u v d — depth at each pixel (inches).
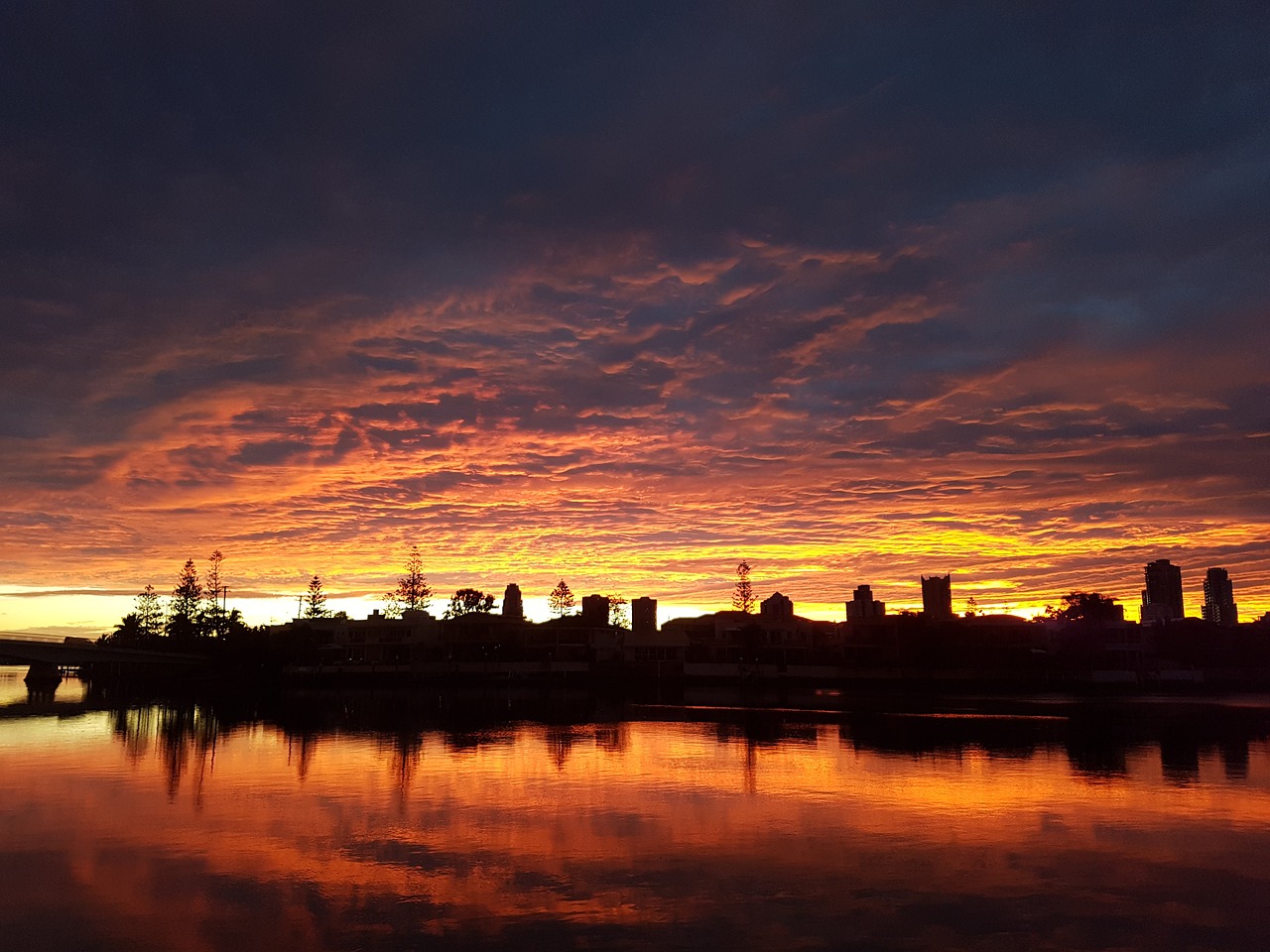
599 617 5418.3
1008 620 4709.6
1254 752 1473.9
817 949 552.1
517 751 1478.8
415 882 684.7
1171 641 4439.0
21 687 4527.6
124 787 1083.9
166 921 594.2
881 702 2906.0
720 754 1443.2
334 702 2856.8
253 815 920.3
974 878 695.7
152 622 6250.0
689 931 580.1
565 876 700.0
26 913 607.8
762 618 5137.8
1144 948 555.2
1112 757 1402.6
